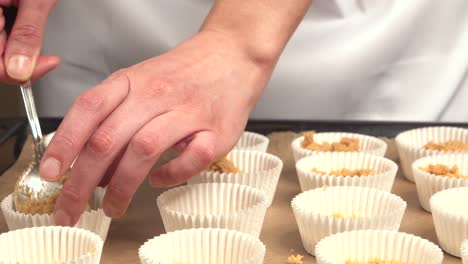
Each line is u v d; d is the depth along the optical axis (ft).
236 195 2.58
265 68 2.43
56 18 3.38
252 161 2.86
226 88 2.34
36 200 2.41
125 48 3.38
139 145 2.17
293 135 3.16
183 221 2.42
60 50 3.41
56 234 2.27
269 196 2.70
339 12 3.33
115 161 2.34
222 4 2.49
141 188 2.78
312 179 2.73
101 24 3.36
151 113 2.21
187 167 2.23
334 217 2.37
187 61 2.32
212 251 2.31
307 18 3.35
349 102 3.43
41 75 2.47
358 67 3.36
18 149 2.93
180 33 3.33
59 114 3.49
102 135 2.16
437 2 3.34
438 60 3.41
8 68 2.37
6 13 2.54
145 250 2.22
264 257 2.37
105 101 2.16
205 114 2.28
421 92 3.43
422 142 3.07
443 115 3.51
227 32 2.43
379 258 2.27
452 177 2.64
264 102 3.41
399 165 3.02
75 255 2.27
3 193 2.64
